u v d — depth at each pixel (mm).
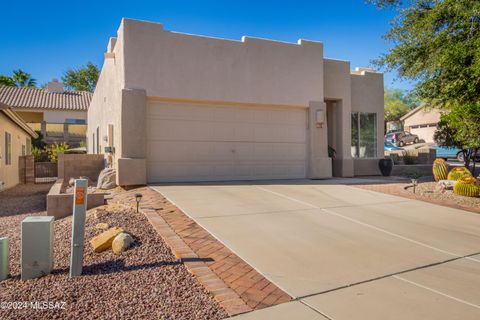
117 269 4191
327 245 5223
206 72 10891
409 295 3670
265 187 10031
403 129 42625
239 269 4234
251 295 3576
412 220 6891
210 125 11188
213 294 3559
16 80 41750
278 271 4207
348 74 14539
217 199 8062
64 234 5809
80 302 3412
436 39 9320
